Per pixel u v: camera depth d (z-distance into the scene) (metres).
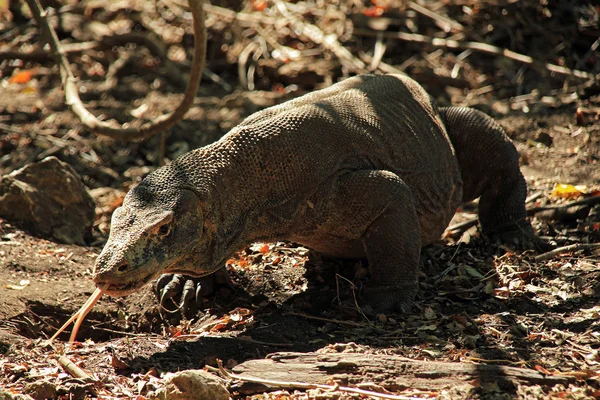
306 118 9.48
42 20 14.05
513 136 15.70
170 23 22.17
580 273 10.00
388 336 8.70
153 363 8.30
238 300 9.95
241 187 8.93
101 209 14.05
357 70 18.80
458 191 11.19
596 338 8.38
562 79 17.95
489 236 11.62
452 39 19.70
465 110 11.47
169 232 8.21
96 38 21.61
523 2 19.84
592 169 13.96
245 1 22.70
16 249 11.08
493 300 9.48
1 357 8.53
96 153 16.70
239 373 7.83
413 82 11.51
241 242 9.02
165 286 10.02
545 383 7.39
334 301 9.69
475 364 7.70
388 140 10.09
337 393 7.37
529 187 13.48
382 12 20.67
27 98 19.27
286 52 19.94
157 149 16.64
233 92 19.17
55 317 9.75
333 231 9.67
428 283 10.18
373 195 9.38
